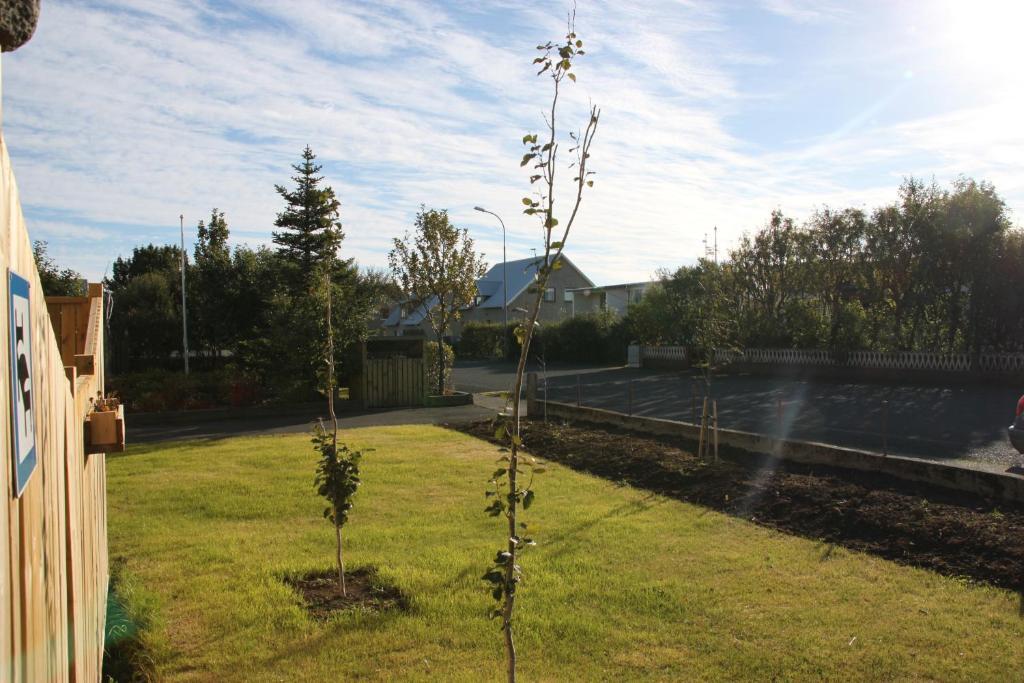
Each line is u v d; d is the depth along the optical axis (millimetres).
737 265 28859
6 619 1450
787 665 4320
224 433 15039
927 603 5141
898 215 23859
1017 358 21219
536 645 4660
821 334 27078
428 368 22453
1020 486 6766
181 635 4855
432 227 21422
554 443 12219
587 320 40719
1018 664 4250
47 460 2182
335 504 5684
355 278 27547
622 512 7793
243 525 7562
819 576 5727
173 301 28375
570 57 3527
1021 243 21531
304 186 26297
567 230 3529
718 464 9391
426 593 5504
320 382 5898
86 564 3338
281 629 4938
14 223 1651
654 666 4359
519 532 7074
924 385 21969
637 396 21516
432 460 11195
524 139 3518
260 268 26109
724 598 5328
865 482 7973
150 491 9148
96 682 3654
